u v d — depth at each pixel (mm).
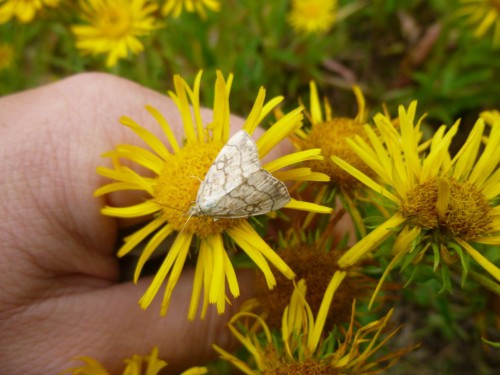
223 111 71
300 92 155
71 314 86
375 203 73
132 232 93
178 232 72
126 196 87
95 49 124
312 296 81
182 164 71
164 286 92
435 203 65
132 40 123
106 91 88
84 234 85
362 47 167
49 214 82
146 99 90
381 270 76
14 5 121
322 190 78
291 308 77
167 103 92
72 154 83
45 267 84
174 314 90
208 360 94
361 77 166
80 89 87
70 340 86
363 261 81
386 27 166
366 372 74
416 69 154
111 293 89
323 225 83
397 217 66
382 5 158
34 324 85
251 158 60
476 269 70
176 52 151
